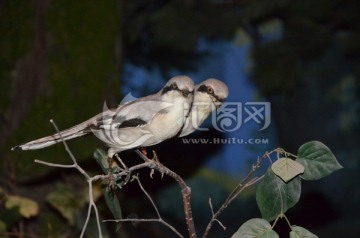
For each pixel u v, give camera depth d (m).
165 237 17.94
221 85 8.91
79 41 11.41
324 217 22.75
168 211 20.36
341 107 26.34
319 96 25.41
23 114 11.13
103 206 10.68
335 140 26.48
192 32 15.77
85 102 11.30
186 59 17.61
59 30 11.34
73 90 11.30
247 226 6.21
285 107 25.25
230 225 22.06
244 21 15.95
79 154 10.79
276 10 15.68
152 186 17.92
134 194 15.16
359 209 23.94
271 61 15.66
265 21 16.77
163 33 15.66
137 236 15.31
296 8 15.48
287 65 15.55
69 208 10.57
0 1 11.45
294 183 6.29
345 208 24.00
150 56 17.53
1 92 11.12
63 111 11.20
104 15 11.60
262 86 15.72
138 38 17.31
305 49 15.70
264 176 6.31
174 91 7.61
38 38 11.30
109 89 11.52
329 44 15.87
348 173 24.86
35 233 11.09
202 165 20.67
